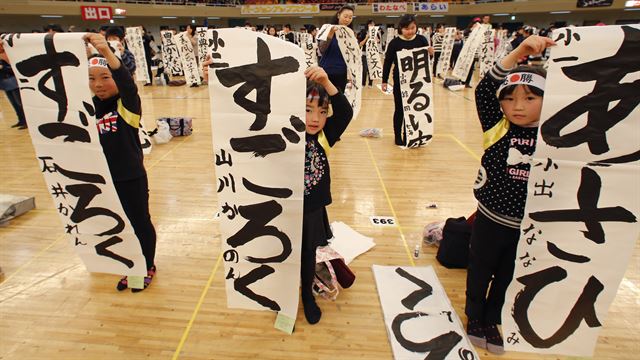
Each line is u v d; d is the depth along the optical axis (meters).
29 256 2.29
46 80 1.43
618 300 1.94
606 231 1.28
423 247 2.42
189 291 2.00
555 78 1.20
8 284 2.04
